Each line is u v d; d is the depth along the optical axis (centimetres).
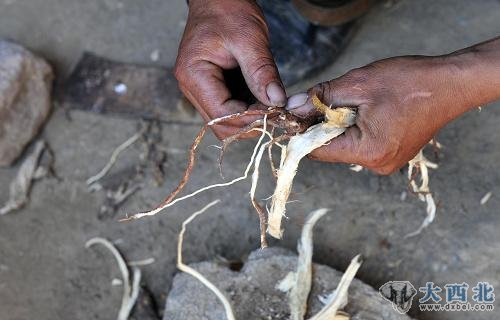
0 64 85
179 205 81
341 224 78
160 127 87
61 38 97
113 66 92
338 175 80
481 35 90
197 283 70
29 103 87
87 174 85
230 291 69
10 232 82
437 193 78
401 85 54
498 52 54
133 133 87
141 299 76
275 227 57
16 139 86
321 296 68
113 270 78
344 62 90
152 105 88
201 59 59
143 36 96
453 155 80
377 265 75
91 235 81
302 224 78
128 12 98
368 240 77
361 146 54
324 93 55
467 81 55
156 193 82
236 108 57
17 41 98
